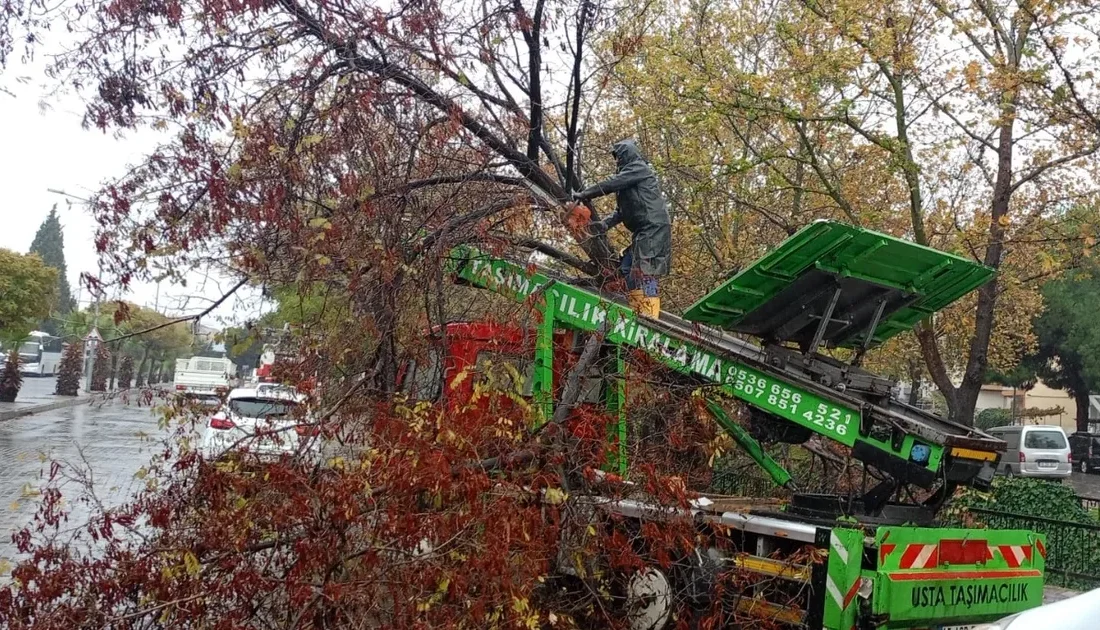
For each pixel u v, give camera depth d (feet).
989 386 181.06
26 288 85.61
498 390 18.66
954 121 37.11
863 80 38.68
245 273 18.92
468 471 16.20
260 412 19.16
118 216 18.53
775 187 42.73
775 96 38.63
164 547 16.14
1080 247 37.73
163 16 20.10
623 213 25.82
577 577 19.71
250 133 18.31
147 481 17.62
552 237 24.21
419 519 15.78
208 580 15.57
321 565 15.39
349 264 18.98
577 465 19.24
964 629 19.11
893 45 35.94
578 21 27.02
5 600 15.72
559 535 18.44
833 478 28.35
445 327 21.47
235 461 16.53
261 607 15.80
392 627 15.38
